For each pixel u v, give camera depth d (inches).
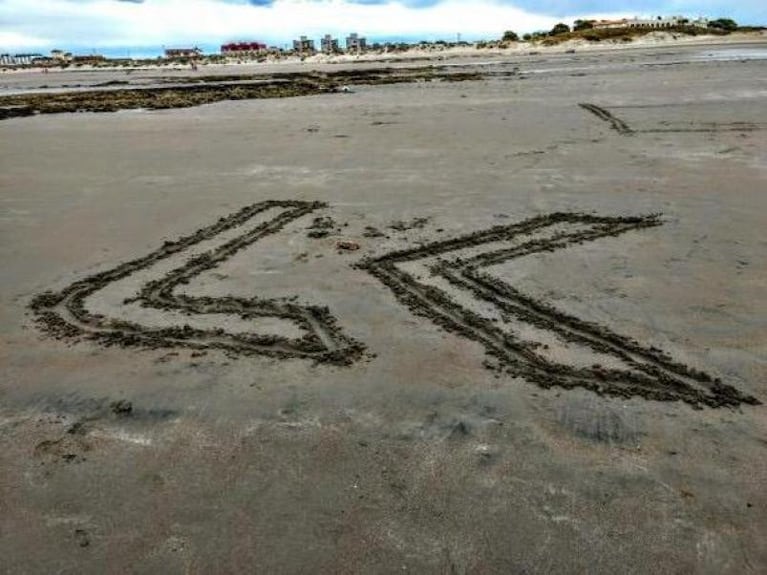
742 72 1218.6
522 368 197.3
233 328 230.1
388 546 131.6
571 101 863.1
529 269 273.9
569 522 135.9
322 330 226.8
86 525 140.6
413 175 455.5
